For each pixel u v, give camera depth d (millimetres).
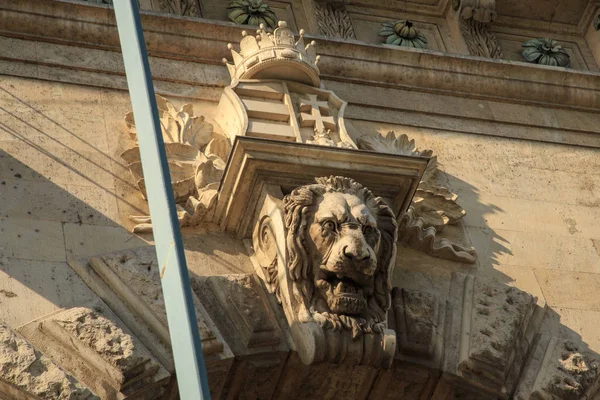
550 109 31391
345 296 23328
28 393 21062
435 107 30219
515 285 26703
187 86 28453
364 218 23672
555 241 27938
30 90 26781
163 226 19062
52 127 26141
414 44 31672
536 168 29656
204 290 23828
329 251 23484
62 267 23438
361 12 32375
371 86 30141
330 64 29812
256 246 24906
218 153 26672
